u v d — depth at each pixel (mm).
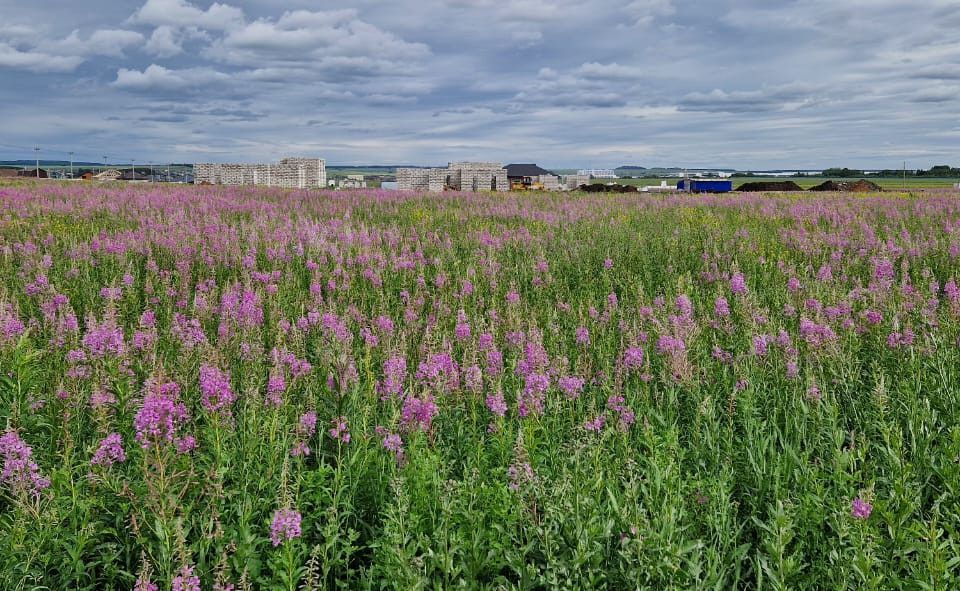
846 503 3389
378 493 3930
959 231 12336
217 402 4137
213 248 10914
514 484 3578
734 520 3701
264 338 6500
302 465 4027
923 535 3191
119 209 17109
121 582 3451
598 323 7176
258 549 3516
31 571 3127
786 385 5520
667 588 2889
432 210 21141
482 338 5777
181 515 3307
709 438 4434
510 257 11344
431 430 4422
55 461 4168
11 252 10078
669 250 12148
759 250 11906
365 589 3266
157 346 5902
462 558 3240
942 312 6750
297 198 24438
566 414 4949
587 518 3361
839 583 3104
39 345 6191
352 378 4867
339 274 9359
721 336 6914
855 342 6066
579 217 18547
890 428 4180
